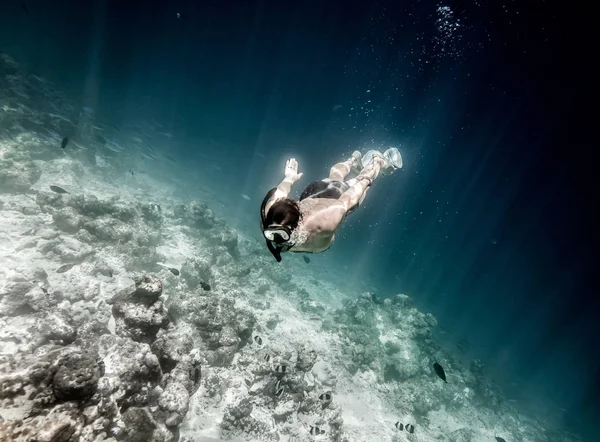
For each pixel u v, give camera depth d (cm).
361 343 1261
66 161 1455
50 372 320
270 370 796
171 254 1255
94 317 625
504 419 1555
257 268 1559
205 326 796
